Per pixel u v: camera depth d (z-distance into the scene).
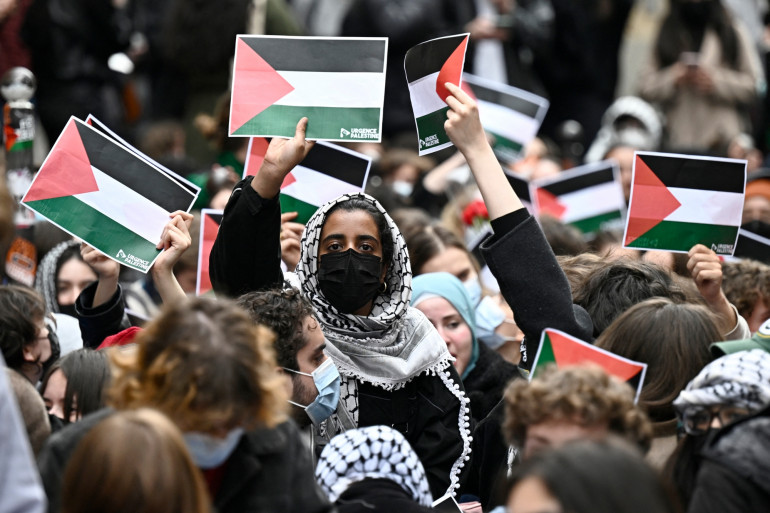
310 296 12.70
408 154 26.27
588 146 33.31
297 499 9.01
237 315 8.50
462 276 16.92
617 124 30.72
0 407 7.84
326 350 12.45
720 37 32.19
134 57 31.11
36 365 12.00
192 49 27.09
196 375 8.07
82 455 7.32
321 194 15.29
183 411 8.05
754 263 15.04
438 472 12.55
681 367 10.49
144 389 8.19
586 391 8.62
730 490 8.91
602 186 22.00
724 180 13.72
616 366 10.20
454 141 11.62
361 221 12.65
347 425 12.36
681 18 32.47
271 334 8.80
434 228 17.17
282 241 14.87
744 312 14.68
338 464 9.85
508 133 23.05
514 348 16.95
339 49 12.46
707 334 10.68
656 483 6.79
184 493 7.27
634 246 13.68
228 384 8.11
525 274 11.15
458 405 12.88
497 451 12.57
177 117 29.50
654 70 32.72
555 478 6.62
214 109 27.34
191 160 23.95
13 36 26.45
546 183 22.08
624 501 6.57
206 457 8.41
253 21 27.31
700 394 9.50
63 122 27.52
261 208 12.09
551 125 33.59
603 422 8.61
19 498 7.79
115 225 12.55
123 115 29.91
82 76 27.69
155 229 12.62
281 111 12.36
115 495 7.16
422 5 30.48
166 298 12.38
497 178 11.46
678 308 10.83
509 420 8.91
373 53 12.44
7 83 15.59
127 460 7.20
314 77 12.43
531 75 32.19
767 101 33.16
